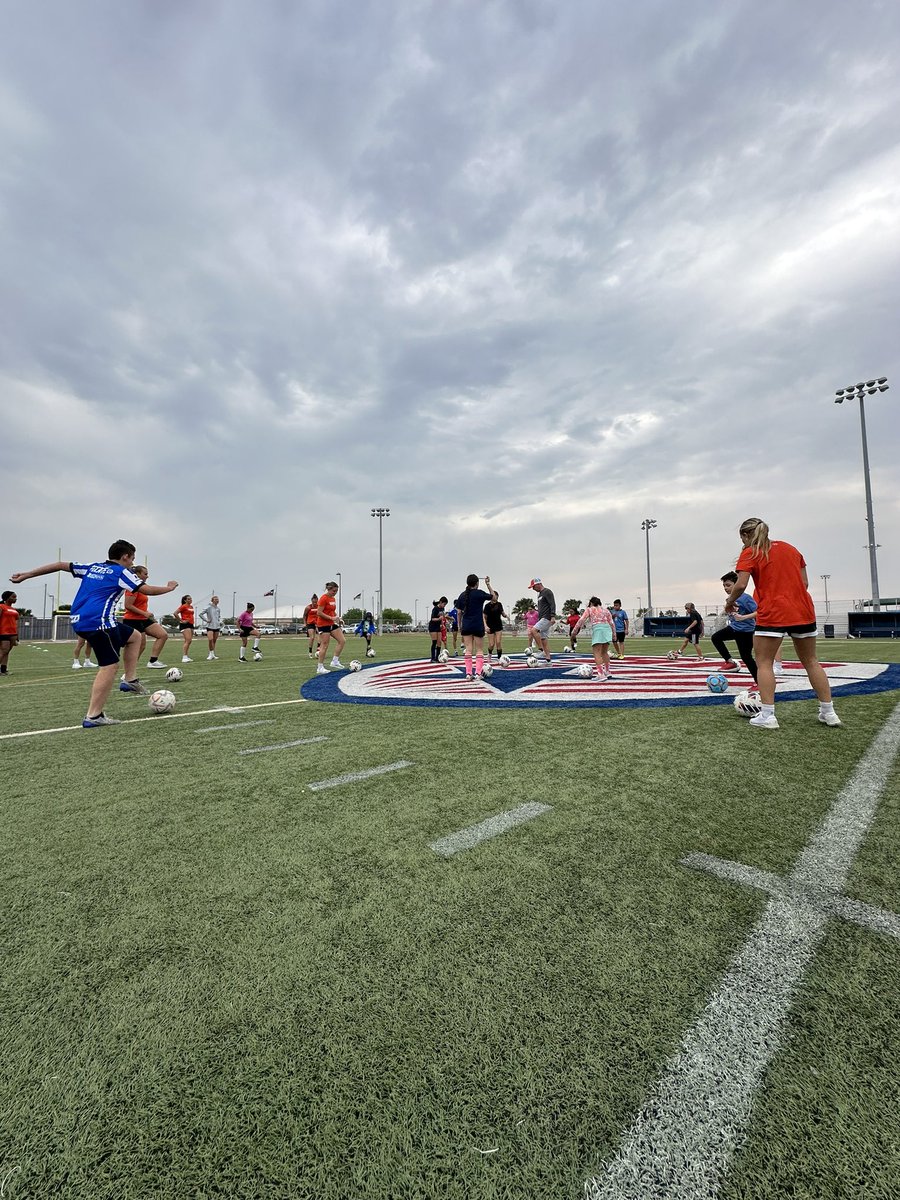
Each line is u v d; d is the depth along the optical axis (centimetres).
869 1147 96
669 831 238
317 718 523
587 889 188
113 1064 116
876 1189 89
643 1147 97
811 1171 92
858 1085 108
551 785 304
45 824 254
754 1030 122
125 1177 93
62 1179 92
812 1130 99
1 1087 110
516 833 237
